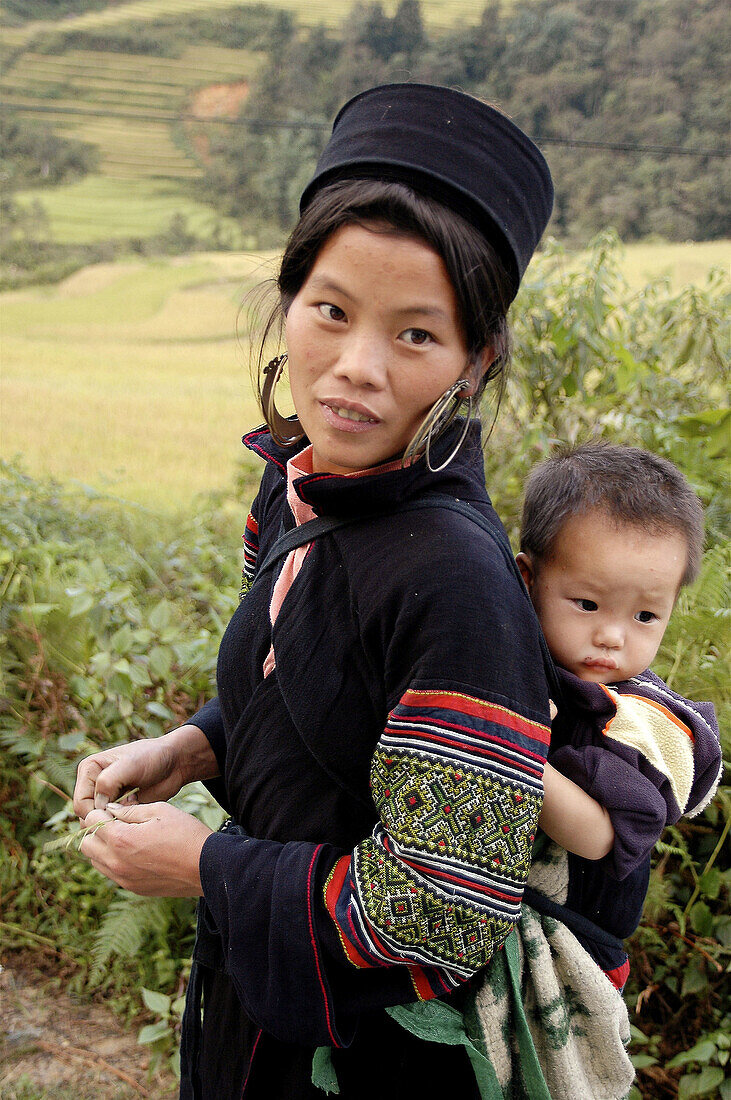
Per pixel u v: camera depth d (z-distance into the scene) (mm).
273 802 947
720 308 3604
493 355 911
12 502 3531
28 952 2480
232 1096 1037
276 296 1046
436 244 785
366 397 831
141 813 1002
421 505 886
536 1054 942
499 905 800
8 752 2607
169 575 3447
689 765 970
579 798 919
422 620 812
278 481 1192
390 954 800
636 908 1035
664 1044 2035
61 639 2617
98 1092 2072
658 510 989
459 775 777
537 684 839
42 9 31609
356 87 19734
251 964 867
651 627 1020
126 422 5688
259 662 989
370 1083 961
